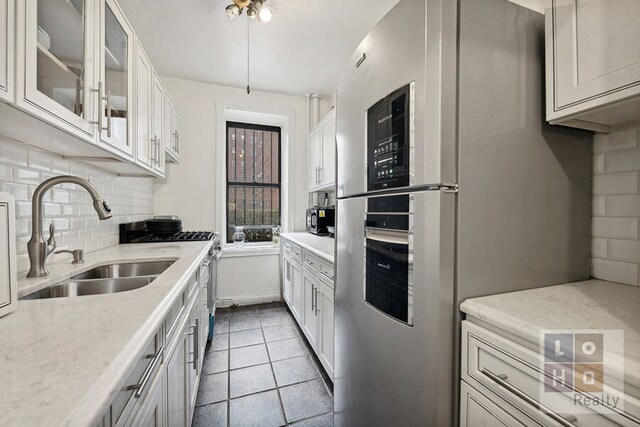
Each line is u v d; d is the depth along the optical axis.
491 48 0.82
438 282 0.76
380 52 0.96
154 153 1.88
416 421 0.81
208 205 3.09
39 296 0.96
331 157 2.62
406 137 0.85
